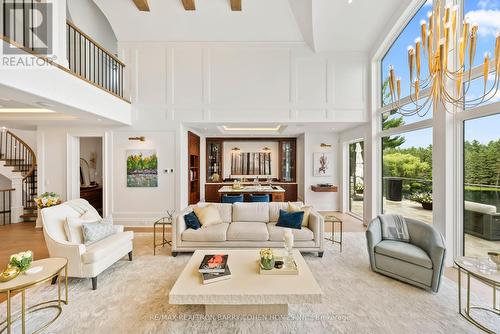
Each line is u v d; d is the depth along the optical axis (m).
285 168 7.93
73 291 2.61
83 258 2.63
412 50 2.50
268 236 3.51
